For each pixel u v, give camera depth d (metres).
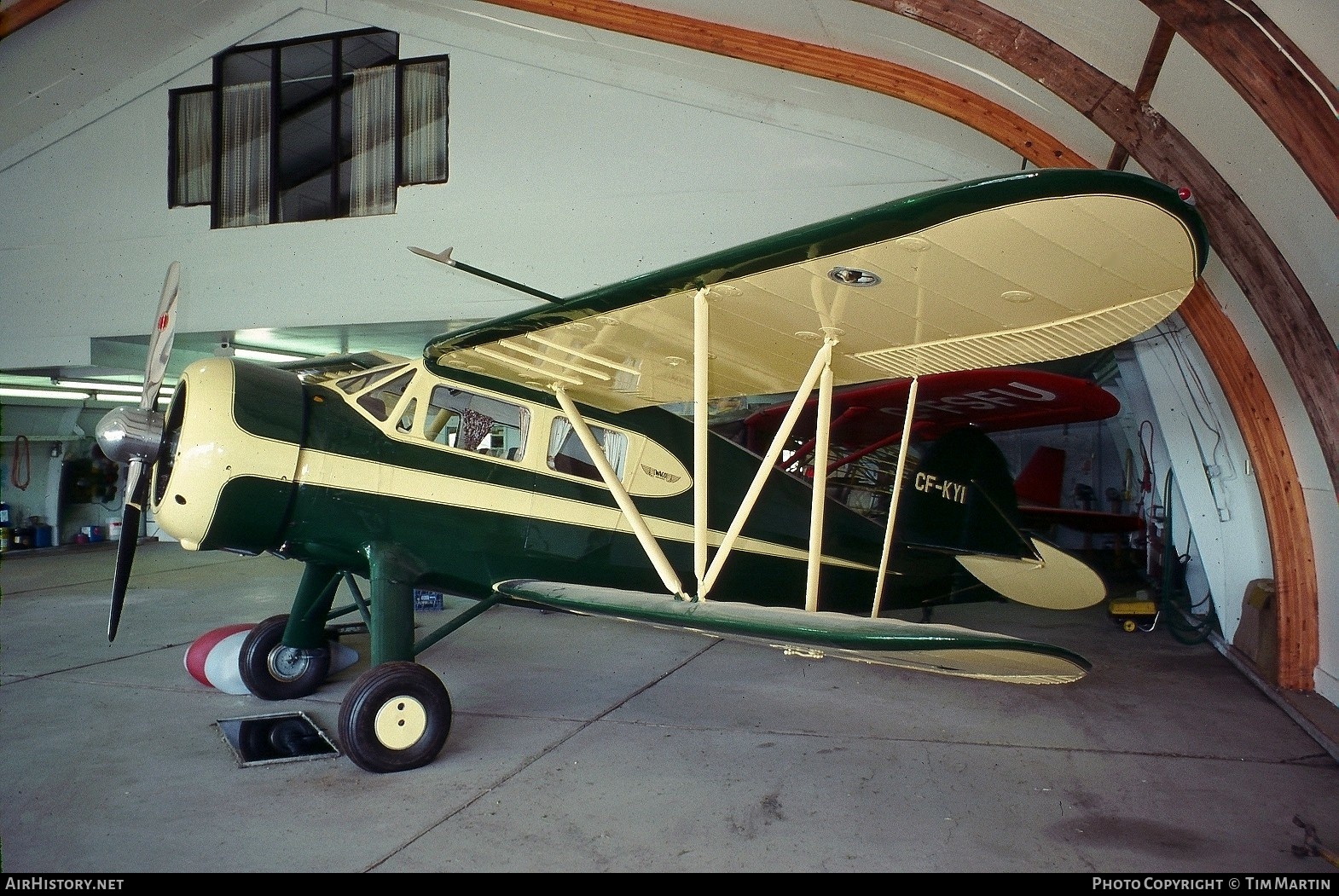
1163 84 4.08
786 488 5.21
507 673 5.27
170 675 5.06
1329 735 3.86
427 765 3.60
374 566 3.95
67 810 3.09
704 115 7.24
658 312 3.13
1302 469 4.70
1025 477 10.15
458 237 7.82
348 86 8.22
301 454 3.85
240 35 8.45
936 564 5.95
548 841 2.87
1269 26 3.06
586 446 4.11
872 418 7.28
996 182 1.98
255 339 9.05
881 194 6.94
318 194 8.30
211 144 8.55
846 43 5.86
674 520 4.75
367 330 8.43
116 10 7.87
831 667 5.54
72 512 12.21
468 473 4.19
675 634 6.53
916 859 2.74
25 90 8.38
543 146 7.62
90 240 8.80
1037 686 5.05
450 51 7.85
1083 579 5.53
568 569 4.49
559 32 7.36
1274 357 4.64
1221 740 4.00
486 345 3.75
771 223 7.11
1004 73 5.22
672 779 3.46
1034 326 2.87
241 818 3.03
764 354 3.62
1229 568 6.08
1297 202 3.79
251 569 9.90
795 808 3.16
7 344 9.03
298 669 4.62
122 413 3.83
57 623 6.60
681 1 6.14
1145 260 2.26
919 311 2.84
